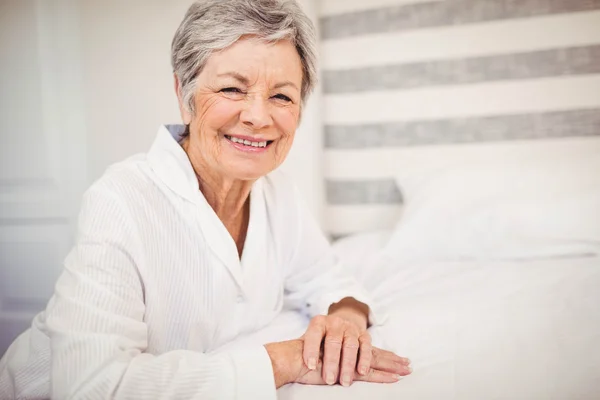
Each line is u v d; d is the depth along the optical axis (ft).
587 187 5.35
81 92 6.67
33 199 6.75
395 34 7.11
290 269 3.44
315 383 2.33
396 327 3.12
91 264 2.23
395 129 7.24
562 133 6.44
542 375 2.26
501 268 4.59
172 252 2.59
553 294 3.50
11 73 6.57
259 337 2.96
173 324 2.66
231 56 2.50
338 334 2.53
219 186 2.86
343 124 7.56
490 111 6.73
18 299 6.93
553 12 6.33
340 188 7.66
